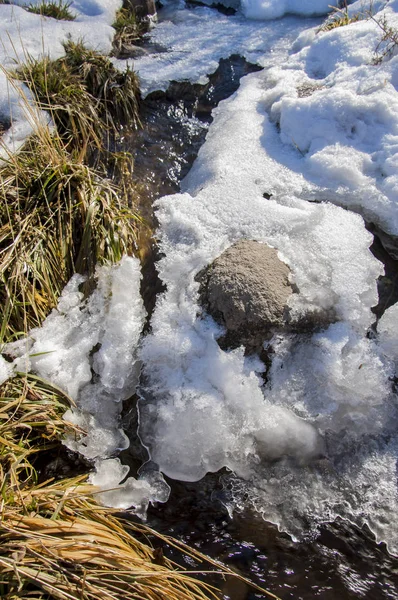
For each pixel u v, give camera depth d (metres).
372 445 1.36
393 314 1.46
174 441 1.36
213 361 1.39
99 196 1.64
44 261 1.53
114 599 1.06
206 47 2.20
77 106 1.82
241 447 1.34
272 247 1.51
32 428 1.35
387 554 1.22
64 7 2.17
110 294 1.53
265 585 1.17
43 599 1.05
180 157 1.88
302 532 1.25
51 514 1.20
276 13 2.36
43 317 1.50
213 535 1.25
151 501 1.30
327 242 1.51
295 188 1.65
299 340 1.43
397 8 1.98
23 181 1.63
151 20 2.37
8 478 1.24
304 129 1.74
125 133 1.90
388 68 1.77
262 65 2.11
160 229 1.63
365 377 1.40
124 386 1.45
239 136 1.82
